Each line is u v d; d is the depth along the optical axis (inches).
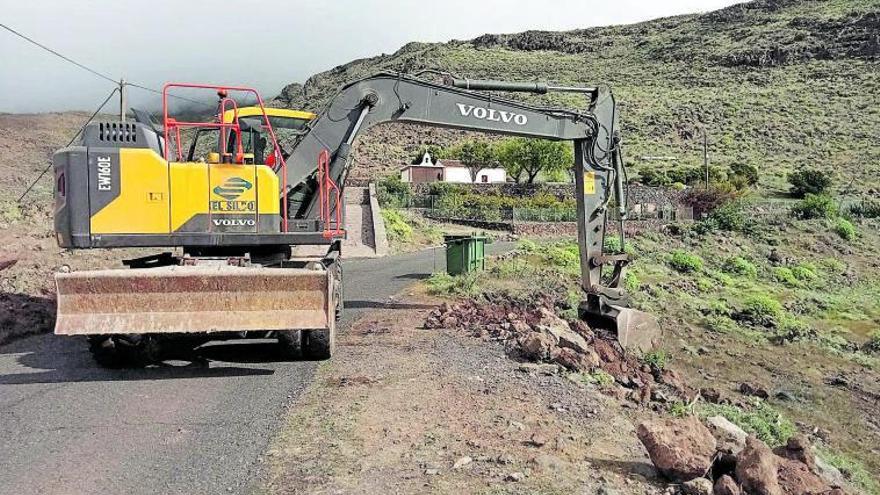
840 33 5669.3
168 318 327.6
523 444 261.4
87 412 287.9
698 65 5836.6
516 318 508.7
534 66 6948.8
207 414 286.0
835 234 1726.1
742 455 244.8
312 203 455.2
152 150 357.1
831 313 1032.2
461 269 832.3
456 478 226.7
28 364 373.1
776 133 3882.9
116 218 351.6
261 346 416.2
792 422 522.9
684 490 231.0
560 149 3006.9
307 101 7322.8
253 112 443.2
